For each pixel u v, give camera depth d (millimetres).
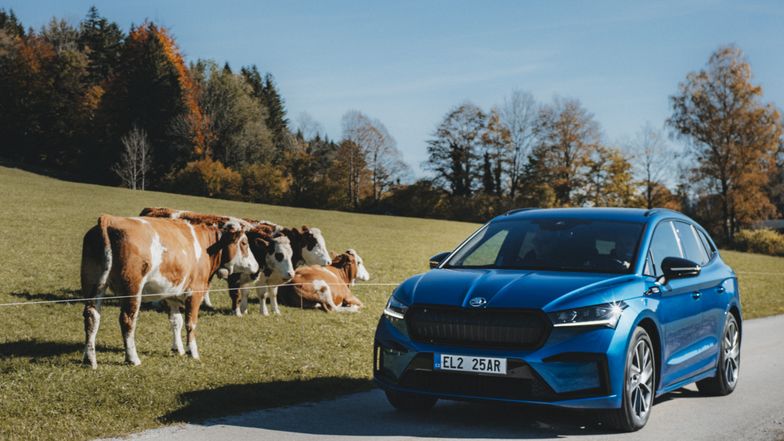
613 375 6621
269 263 14703
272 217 52094
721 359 9062
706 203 73562
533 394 6508
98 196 52875
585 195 87312
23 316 12633
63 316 12883
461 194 93562
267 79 138250
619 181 84688
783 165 85625
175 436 6535
